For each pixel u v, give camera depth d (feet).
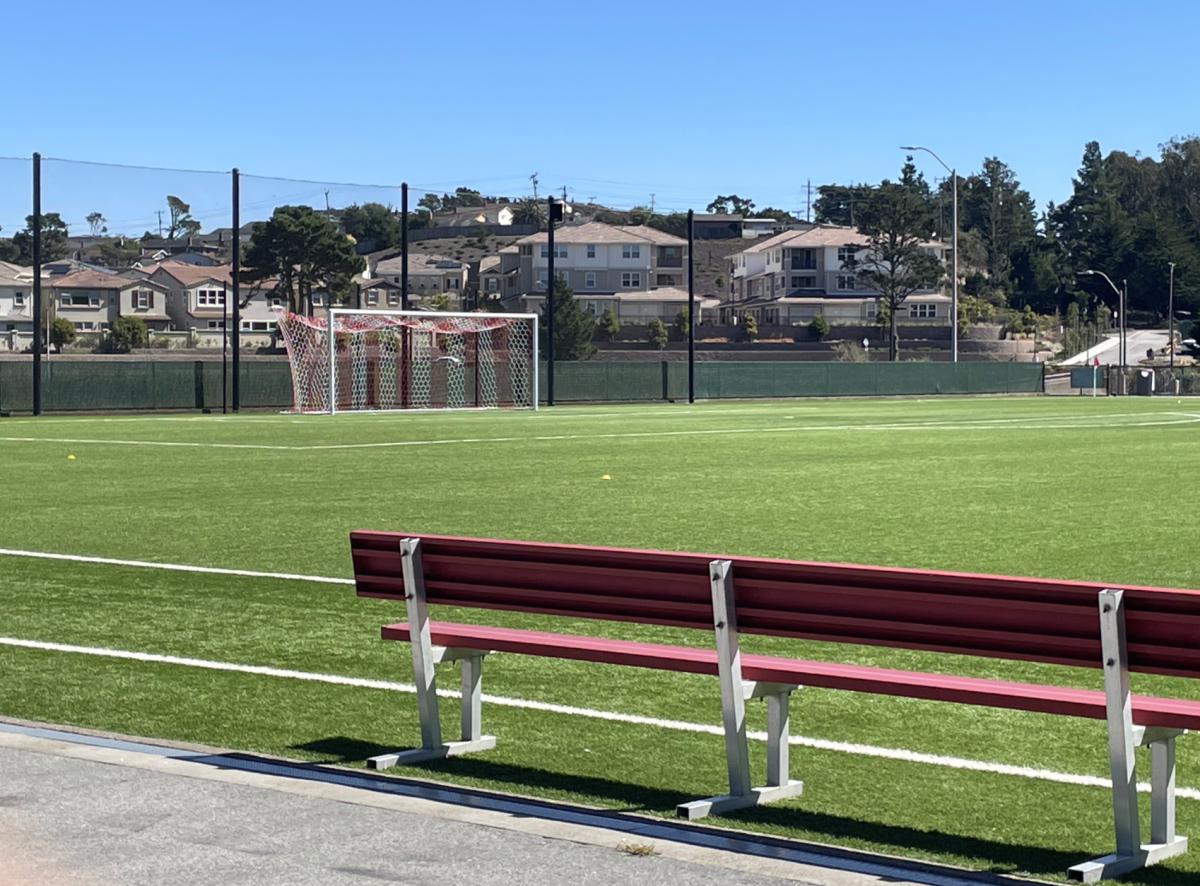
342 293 203.00
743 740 20.04
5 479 73.77
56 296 199.72
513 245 459.32
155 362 169.48
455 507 60.85
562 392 206.49
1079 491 67.72
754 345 376.89
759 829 19.11
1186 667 16.94
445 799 20.26
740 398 229.25
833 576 18.72
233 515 57.47
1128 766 17.30
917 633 18.38
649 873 17.12
